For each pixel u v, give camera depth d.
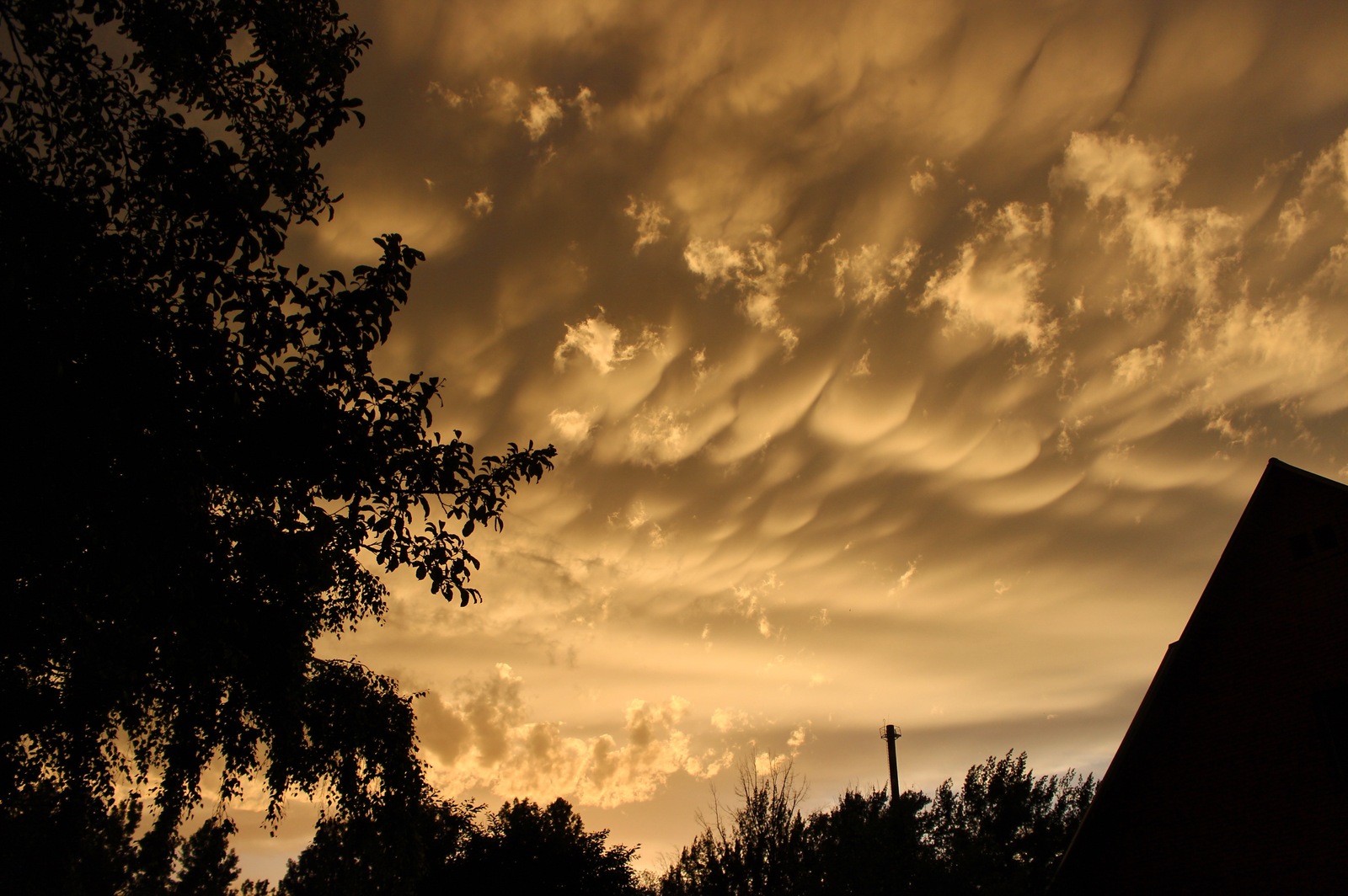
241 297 9.08
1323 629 13.45
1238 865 12.94
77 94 10.00
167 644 12.37
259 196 8.91
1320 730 12.88
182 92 10.99
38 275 8.53
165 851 19.70
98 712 15.27
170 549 10.61
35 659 12.51
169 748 17.91
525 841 36.31
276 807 19.89
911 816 18.78
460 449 10.76
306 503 10.62
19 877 16.70
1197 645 15.07
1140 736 14.98
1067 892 14.84
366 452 10.29
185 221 9.38
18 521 9.56
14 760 15.13
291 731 18.73
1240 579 14.96
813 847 20.86
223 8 10.59
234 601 13.51
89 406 9.13
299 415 9.87
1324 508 14.20
